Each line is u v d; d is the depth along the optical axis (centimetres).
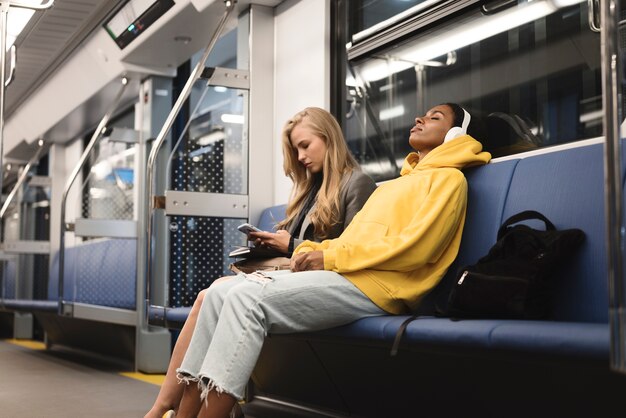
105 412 340
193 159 435
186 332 267
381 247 243
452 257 257
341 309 242
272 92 436
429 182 257
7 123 811
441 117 284
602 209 222
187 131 436
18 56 610
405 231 245
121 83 571
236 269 293
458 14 322
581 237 220
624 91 254
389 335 219
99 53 554
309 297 238
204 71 422
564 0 290
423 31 339
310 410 339
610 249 159
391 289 246
